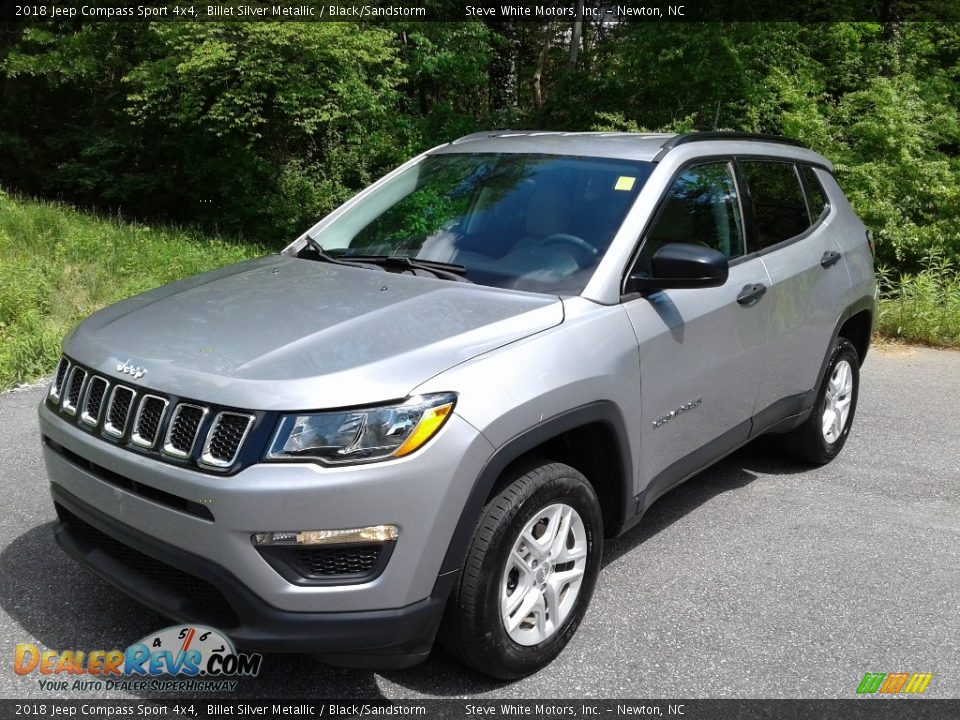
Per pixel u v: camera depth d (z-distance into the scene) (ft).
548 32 72.02
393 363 8.55
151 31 50.80
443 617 8.96
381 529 8.14
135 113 51.42
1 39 56.24
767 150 14.82
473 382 8.73
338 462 8.02
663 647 10.50
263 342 9.02
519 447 8.94
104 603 10.84
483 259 11.35
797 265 14.24
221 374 8.41
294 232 54.75
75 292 25.96
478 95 68.08
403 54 58.95
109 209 56.95
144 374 8.77
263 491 7.88
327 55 47.78
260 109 47.50
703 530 13.78
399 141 57.67
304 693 9.37
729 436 13.06
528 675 9.79
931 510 14.92
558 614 9.95
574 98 60.95
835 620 11.28
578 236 11.28
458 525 8.54
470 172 13.08
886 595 11.98
